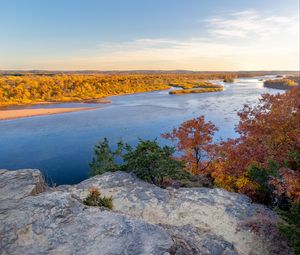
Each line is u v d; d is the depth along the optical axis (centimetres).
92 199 1130
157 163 1540
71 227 799
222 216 1191
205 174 2292
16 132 5438
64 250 714
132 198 1325
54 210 870
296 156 1272
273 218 1178
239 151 1958
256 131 2003
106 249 714
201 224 1138
